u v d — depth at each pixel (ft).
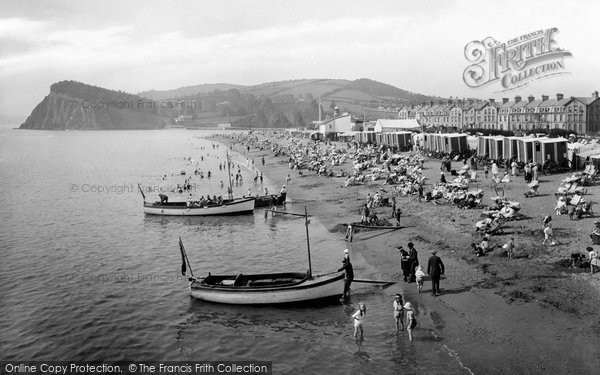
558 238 124.98
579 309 89.10
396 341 88.07
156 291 122.01
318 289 108.99
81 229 191.72
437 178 234.99
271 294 109.50
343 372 80.43
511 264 113.50
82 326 102.32
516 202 154.71
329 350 88.38
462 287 105.60
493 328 87.04
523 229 135.64
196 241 169.68
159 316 107.04
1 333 99.50
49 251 159.74
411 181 221.05
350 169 316.60
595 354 75.51
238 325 101.65
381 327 94.43
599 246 116.37
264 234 175.52
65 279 131.75
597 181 187.21
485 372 75.00
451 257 124.67
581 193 165.07
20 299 117.60
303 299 109.29
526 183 201.26
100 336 97.81
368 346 87.66
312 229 175.63
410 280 114.21
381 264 129.49
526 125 529.04
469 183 209.05
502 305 94.63
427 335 88.33
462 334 86.84
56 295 119.85
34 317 107.04
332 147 468.34
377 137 425.69
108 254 156.04
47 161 544.21
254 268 137.39
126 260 149.28
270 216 205.26
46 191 301.84
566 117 488.85
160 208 214.28
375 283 116.57
